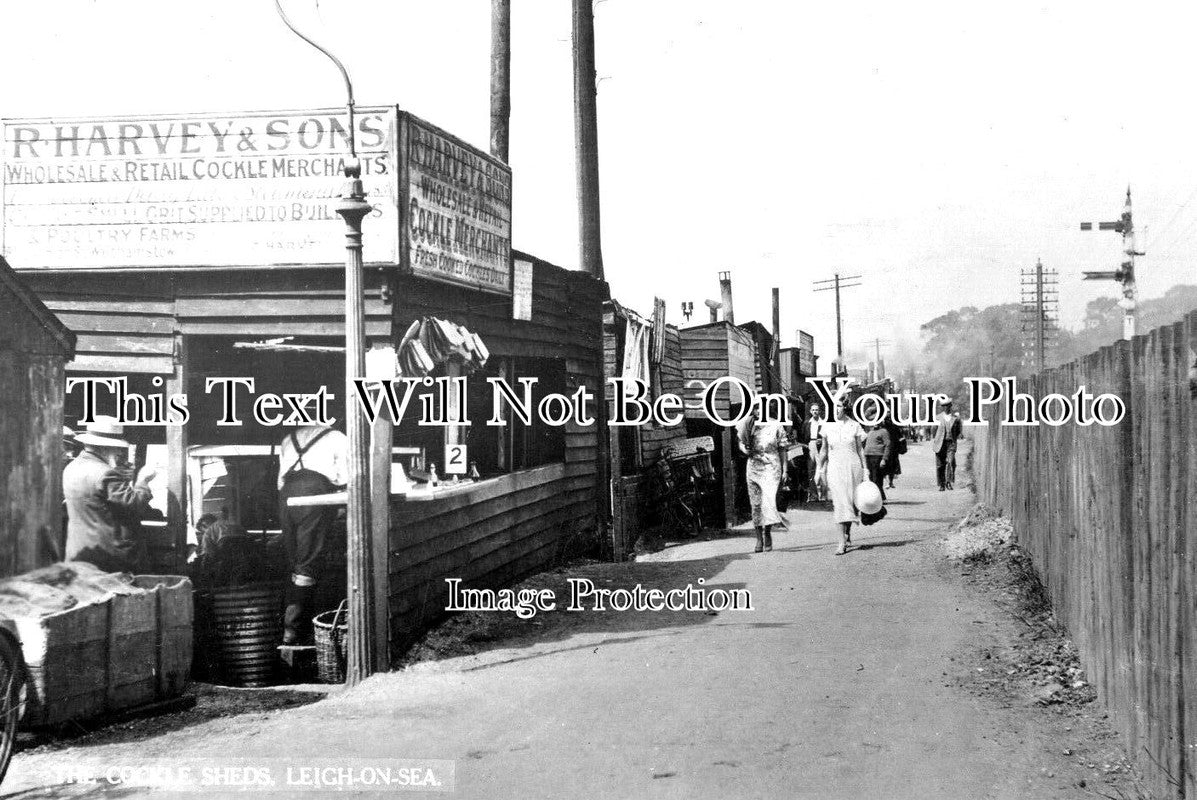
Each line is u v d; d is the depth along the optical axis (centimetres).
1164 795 496
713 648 895
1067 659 788
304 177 918
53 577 726
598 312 1543
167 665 756
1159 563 510
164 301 950
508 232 1165
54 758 625
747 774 566
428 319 966
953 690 738
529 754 612
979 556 1283
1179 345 477
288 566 973
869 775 561
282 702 806
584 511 1489
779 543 1645
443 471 1103
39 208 941
